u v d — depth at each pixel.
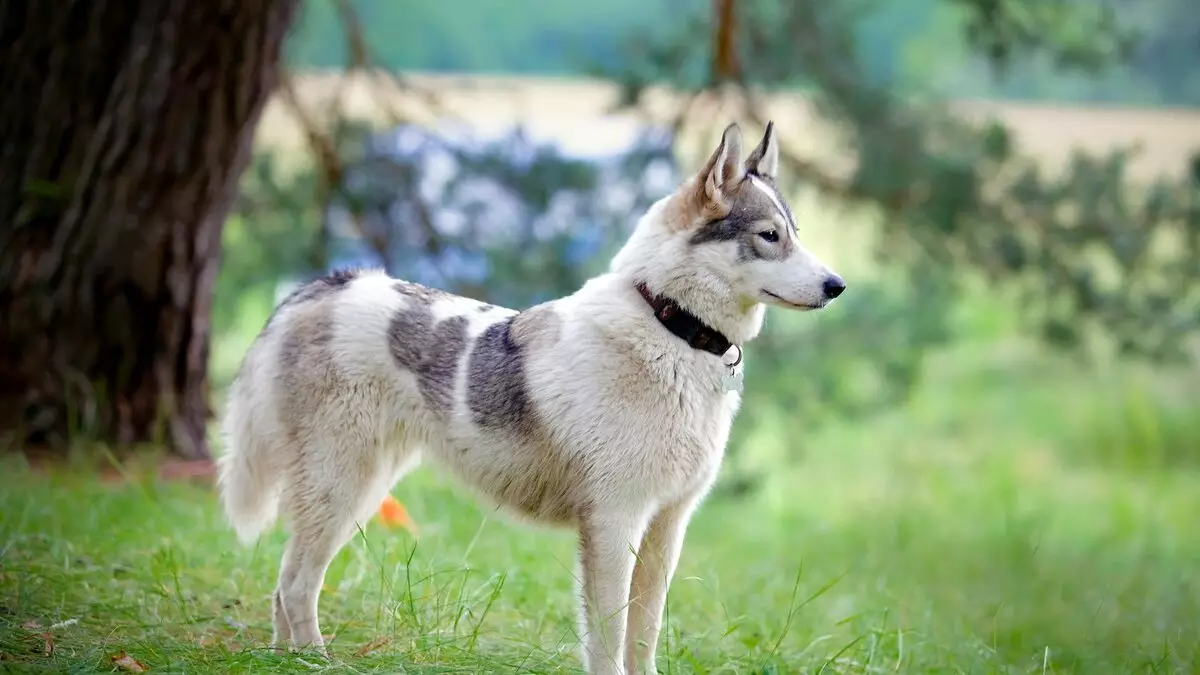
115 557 7.11
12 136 9.48
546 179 13.45
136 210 9.48
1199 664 6.97
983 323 22.92
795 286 5.77
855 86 13.98
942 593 9.54
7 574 6.41
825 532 12.69
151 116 9.30
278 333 6.23
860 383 15.50
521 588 7.35
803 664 6.51
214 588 6.85
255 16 9.30
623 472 5.68
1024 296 14.48
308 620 5.99
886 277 16.42
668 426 5.71
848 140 14.21
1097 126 19.75
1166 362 14.27
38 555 6.94
